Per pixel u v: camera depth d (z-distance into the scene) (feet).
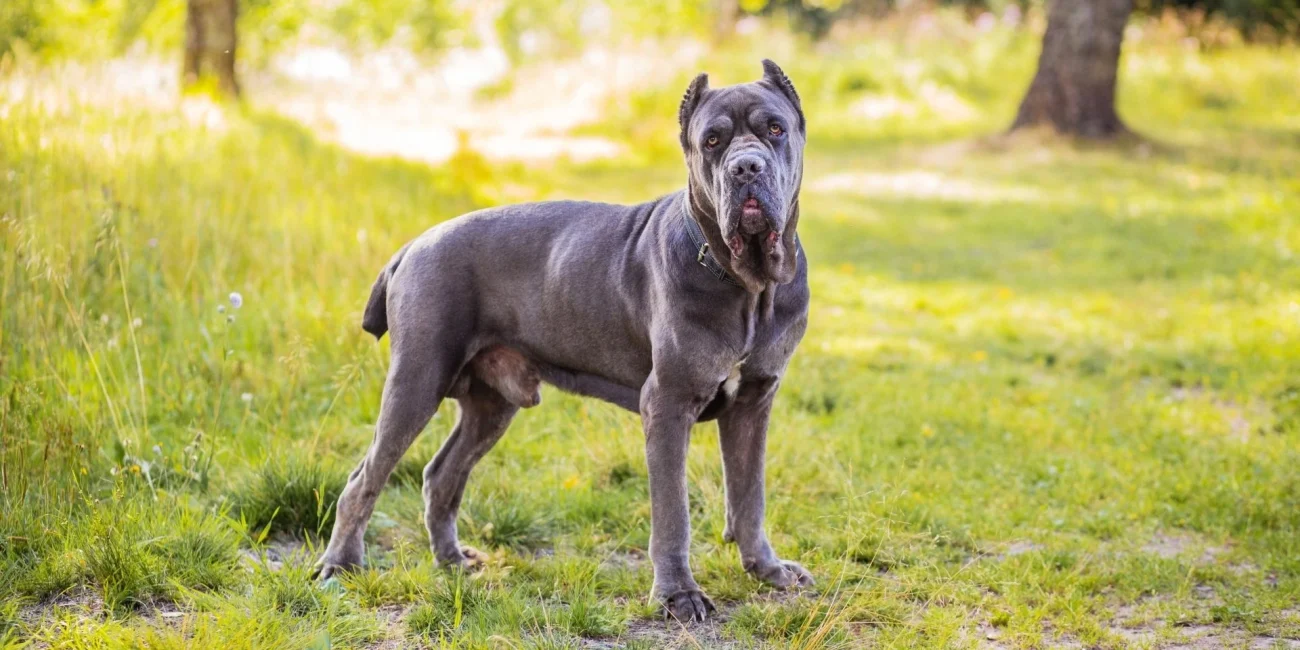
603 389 17.48
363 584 16.49
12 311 22.88
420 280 17.19
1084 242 45.24
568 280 17.02
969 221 49.60
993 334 34.40
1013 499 21.25
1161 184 53.88
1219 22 89.10
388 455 16.96
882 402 26.99
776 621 15.61
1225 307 36.22
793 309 16.49
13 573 15.79
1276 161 58.08
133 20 67.77
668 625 15.83
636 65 85.15
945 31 95.20
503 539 19.01
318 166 41.29
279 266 29.22
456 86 92.99
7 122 29.68
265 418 23.15
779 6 114.32
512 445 23.08
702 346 15.81
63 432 19.02
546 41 105.70
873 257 44.45
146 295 26.27
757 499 17.44
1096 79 63.00
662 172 62.13
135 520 17.08
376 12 84.17
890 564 18.30
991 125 73.20
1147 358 31.42
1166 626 15.99
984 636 15.79
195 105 43.42
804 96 80.79
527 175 58.44
